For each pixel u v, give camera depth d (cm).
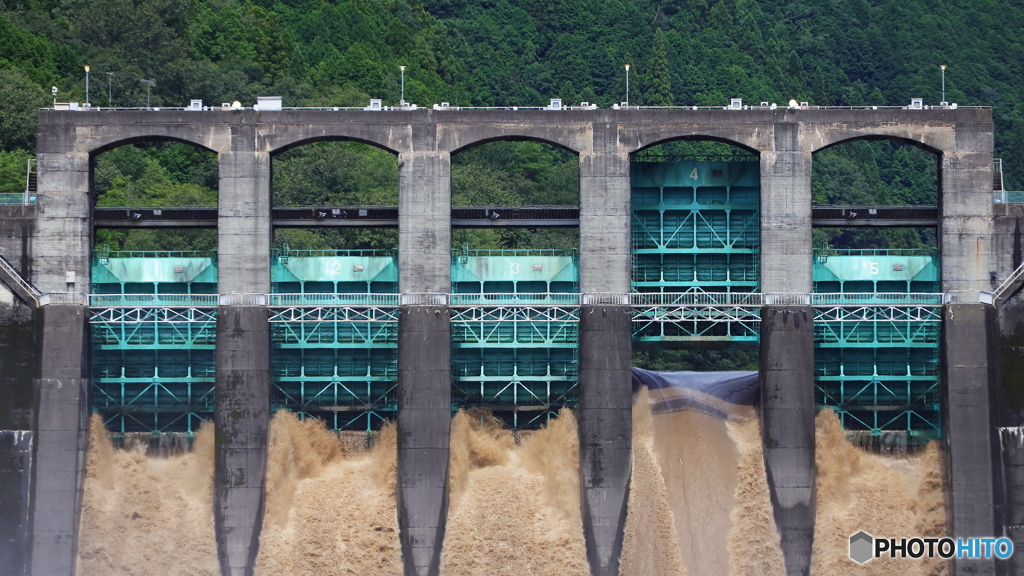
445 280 10681
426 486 10525
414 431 10556
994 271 10706
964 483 10556
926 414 11125
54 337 10619
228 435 10569
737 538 10700
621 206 10675
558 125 10706
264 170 10731
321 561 10625
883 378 11056
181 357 11138
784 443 10569
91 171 10906
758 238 11131
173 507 10831
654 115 10694
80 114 10744
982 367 10619
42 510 10500
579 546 10631
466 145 10731
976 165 10725
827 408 11025
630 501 10594
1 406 10550
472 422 11138
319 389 11150
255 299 10656
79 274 10725
